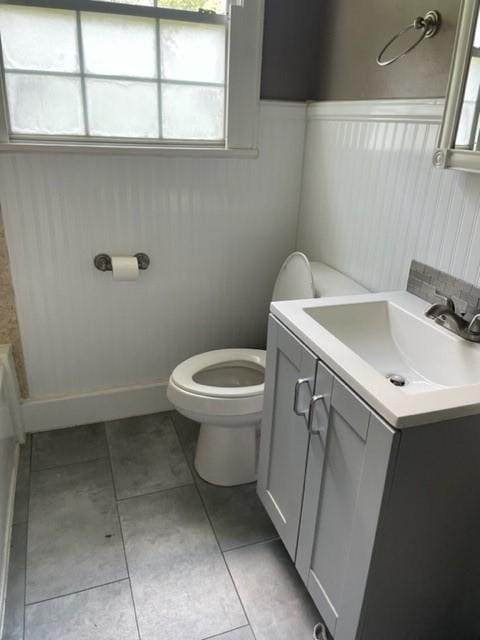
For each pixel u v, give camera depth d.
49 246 1.92
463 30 1.19
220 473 1.88
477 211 1.30
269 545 1.65
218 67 1.92
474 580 1.19
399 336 1.44
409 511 1.01
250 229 2.20
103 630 1.36
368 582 1.06
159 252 2.09
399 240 1.60
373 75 1.66
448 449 0.97
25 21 1.66
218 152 1.97
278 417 1.47
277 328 1.40
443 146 1.30
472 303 1.33
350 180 1.83
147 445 2.11
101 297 2.07
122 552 1.60
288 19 1.92
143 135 1.92
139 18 1.77
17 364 2.06
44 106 1.77
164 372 2.32
